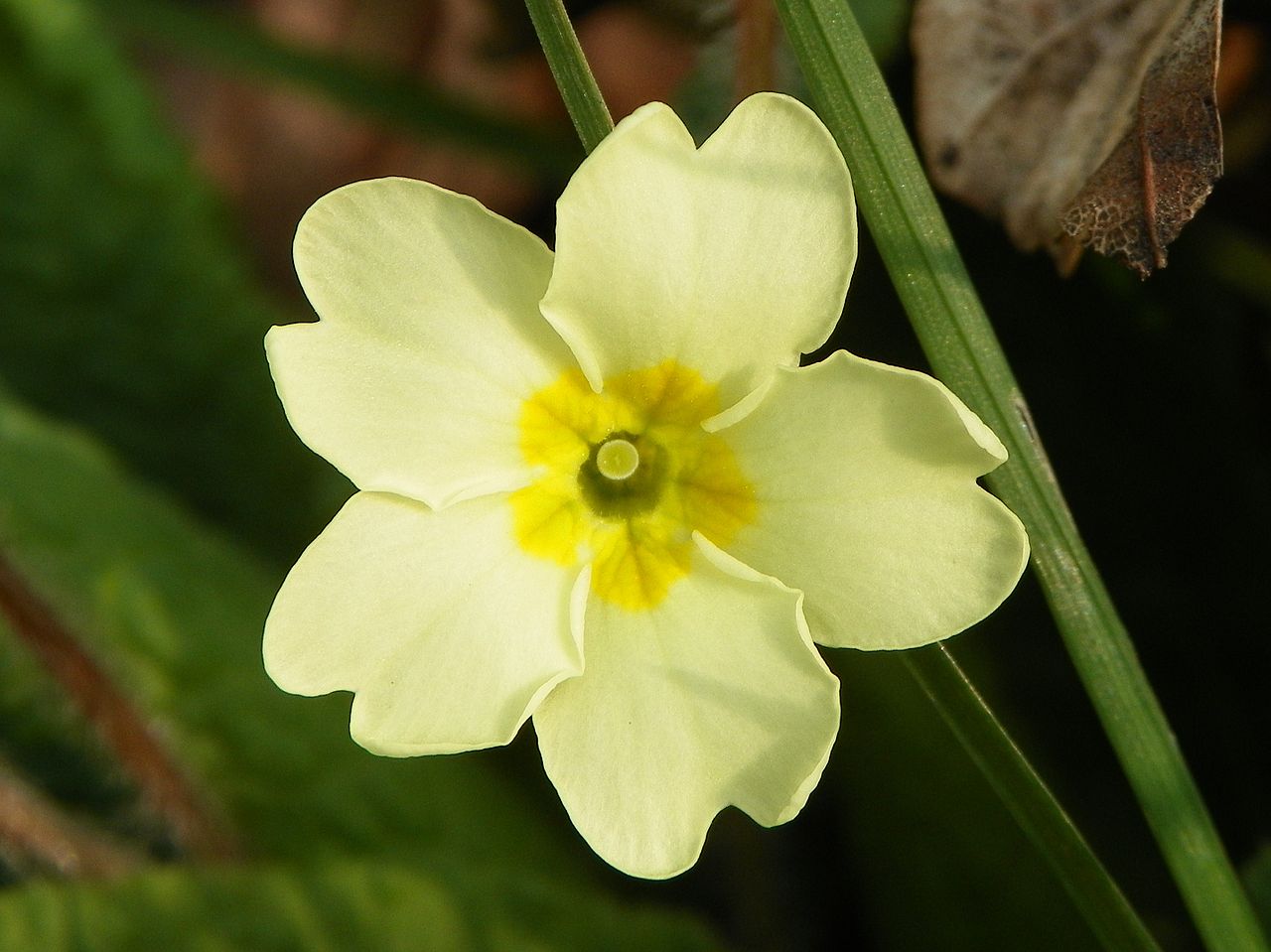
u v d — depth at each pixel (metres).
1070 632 0.16
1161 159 0.17
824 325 0.16
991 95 0.18
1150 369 0.20
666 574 0.16
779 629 0.16
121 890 0.19
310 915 0.19
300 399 0.16
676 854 0.16
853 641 0.16
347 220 0.16
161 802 0.20
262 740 0.20
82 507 0.20
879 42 0.19
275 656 0.16
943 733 0.19
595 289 0.16
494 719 0.16
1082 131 0.18
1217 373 0.20
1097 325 0.20
